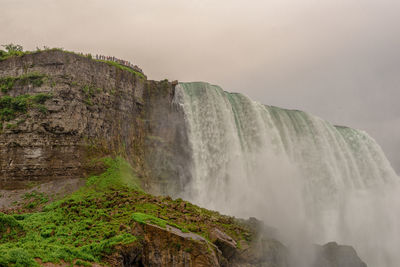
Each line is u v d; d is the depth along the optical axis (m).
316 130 77.62
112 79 56.66
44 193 44.09
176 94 64.81
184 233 31.38
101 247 27.94
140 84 61.75
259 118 68.19
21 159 47.09
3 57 54.75
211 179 59.72
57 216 36.25
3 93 51.59
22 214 38.44
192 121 63.06
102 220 34.59
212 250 30.28
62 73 50.41
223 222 40.16
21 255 23.02
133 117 58.66
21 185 45.75
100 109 53.38
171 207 39.44
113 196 41.12
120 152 53.91
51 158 47.22
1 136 48.25
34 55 52.31
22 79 51.31
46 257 24.53
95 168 48.53
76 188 45.06
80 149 48.91
